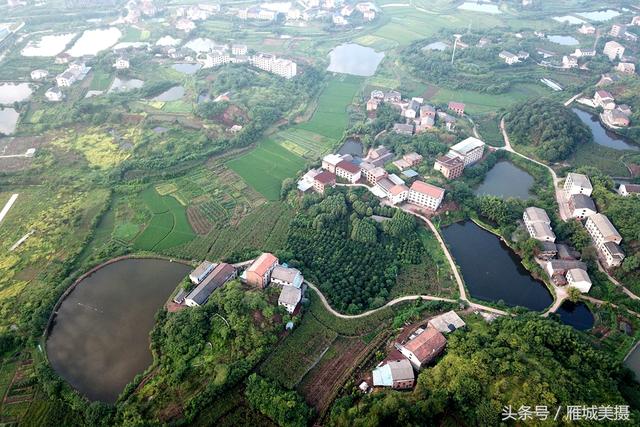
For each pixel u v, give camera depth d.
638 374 152.50
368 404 130.88
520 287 192.75
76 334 166.50
